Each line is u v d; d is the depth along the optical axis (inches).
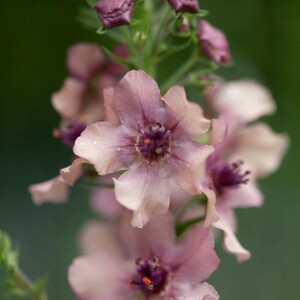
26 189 21.2
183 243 11.6
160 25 11.8
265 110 13.3
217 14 20.1
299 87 20.5
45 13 20.8
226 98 13.3
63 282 20.0
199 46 12.0
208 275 11.2
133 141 11.2
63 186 12.0
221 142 11.2
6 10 20.8
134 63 11.8
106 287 11.7
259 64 20.4
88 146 10.9
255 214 20.1
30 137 21.5
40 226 20.6
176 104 11.1
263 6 20.2
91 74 13.1
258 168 13.3
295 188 20.2
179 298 11.4
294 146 20.4
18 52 21.1
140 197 11.0
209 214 10.7
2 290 17.9
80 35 20.7
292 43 20.4
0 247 12.6
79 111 13.0
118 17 10.9
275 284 19.8
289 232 20.1
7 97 21.4
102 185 12.0
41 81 21.2
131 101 11.1
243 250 11.2
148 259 11.8
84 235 13.3
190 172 11.0
